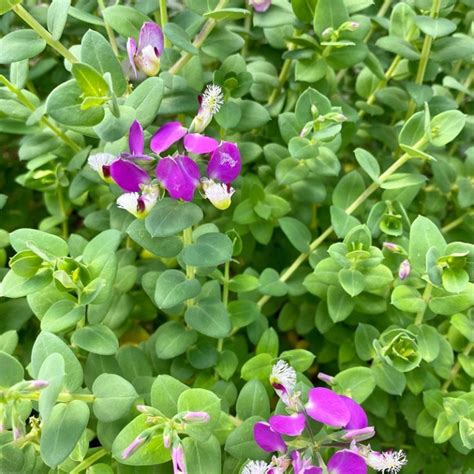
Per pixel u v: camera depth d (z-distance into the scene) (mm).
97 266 186
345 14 238
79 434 164
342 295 232
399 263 237
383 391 237
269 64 286
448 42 259
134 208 179
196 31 233
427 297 214
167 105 223
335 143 247
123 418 191
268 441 171
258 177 279
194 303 224
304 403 181
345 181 253
